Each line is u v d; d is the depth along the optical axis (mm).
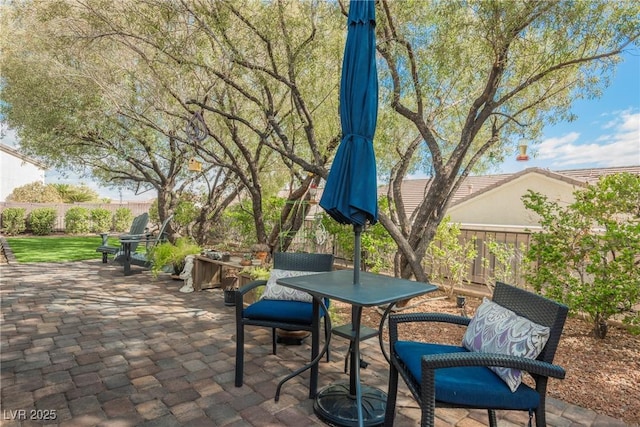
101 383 2680
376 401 2471
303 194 6570
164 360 3111
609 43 3609
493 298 2189
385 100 4637
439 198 4578
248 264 5066
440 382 1701
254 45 4605
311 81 5176
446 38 3916
